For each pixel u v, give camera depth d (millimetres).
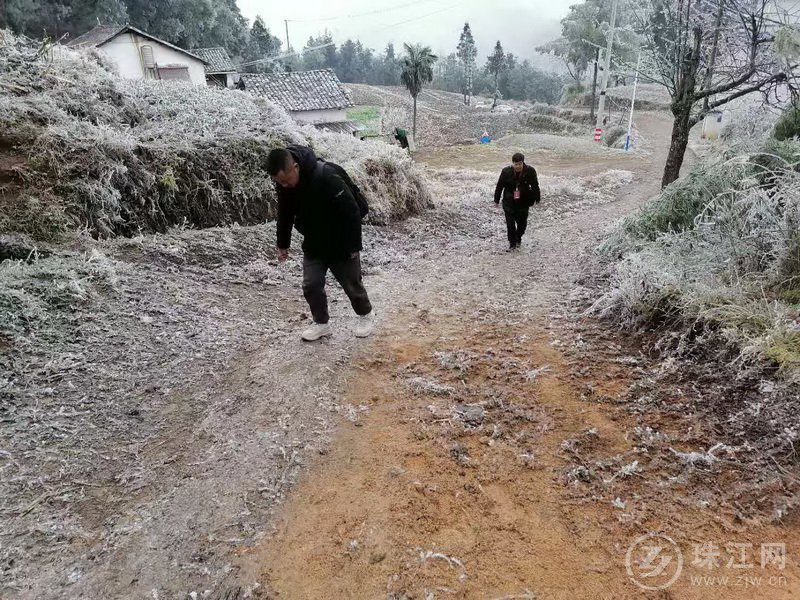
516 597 2283
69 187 5805
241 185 7555
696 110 10797
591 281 6090
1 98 6059
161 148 7043
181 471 3039
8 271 4480
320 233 4082
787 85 7738
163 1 37469
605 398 3688
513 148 28469
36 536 2549
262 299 5457
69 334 4098
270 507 2801
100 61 10094
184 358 4145
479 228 9641
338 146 10109
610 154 25344
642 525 2633
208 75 33125
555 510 2754
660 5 9508
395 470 3055
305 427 3438
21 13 26703
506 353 4438
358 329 4684
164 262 5668
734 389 3516
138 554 2498
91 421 3352
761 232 4852
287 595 2312
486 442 3301
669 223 6617
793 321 3768
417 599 2283
